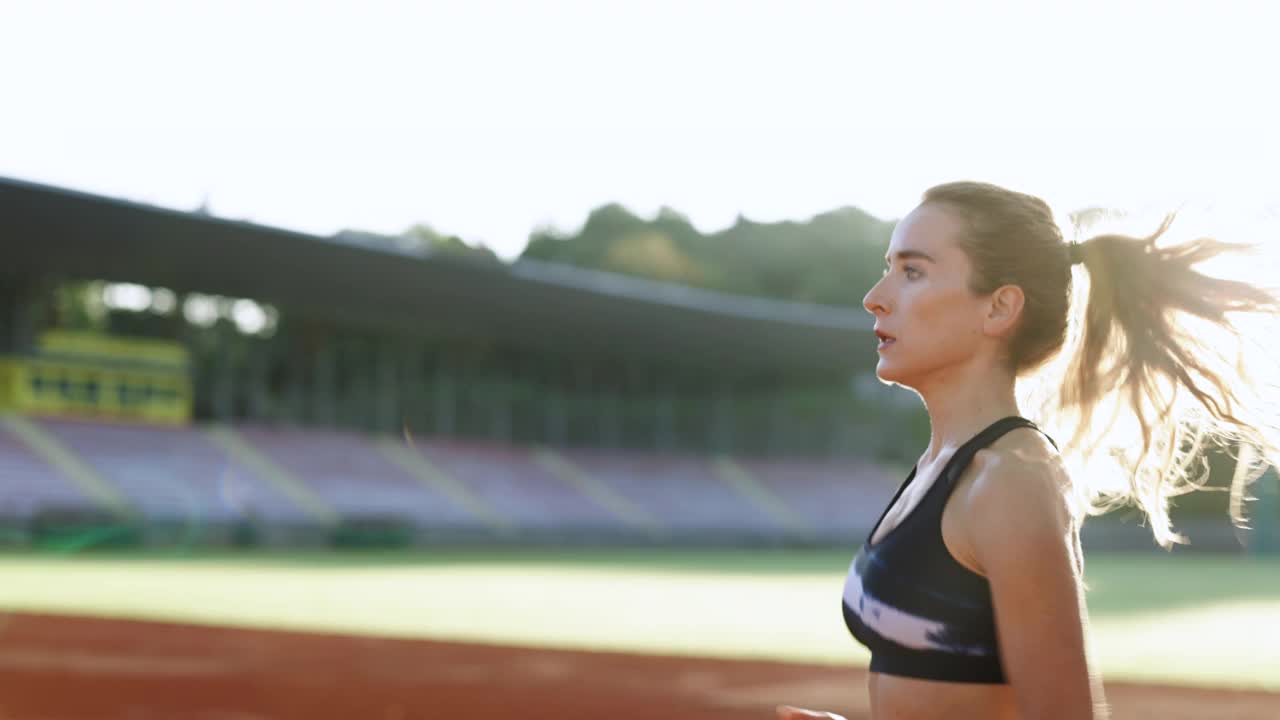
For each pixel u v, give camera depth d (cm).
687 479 4853
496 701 717
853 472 5300
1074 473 178
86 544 2877
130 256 3431
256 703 691
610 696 741
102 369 3900
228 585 1669
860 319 4641
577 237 7744
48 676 758
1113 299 162
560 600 1560
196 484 3653
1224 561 3784
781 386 5616
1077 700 132
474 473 4359
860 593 150
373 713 673
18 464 3369
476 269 3669
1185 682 815
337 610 1314
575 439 4969
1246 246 158
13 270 3569
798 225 7588
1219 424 164
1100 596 1886
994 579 135
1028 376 162
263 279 3712
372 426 4641
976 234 151
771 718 680
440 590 1688
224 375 4472
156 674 779
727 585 1964
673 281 7512
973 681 139
